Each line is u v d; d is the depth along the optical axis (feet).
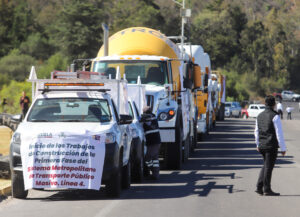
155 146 91.40
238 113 412.36
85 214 60.64
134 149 83.71
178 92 112.78
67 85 77.20
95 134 69.82
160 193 76.28
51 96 76.64
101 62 112.16
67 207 65.31
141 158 87.51
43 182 68.74
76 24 558.15
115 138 70.79
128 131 79.30
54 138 69.62
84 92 76.59
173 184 85.97
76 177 68.74
